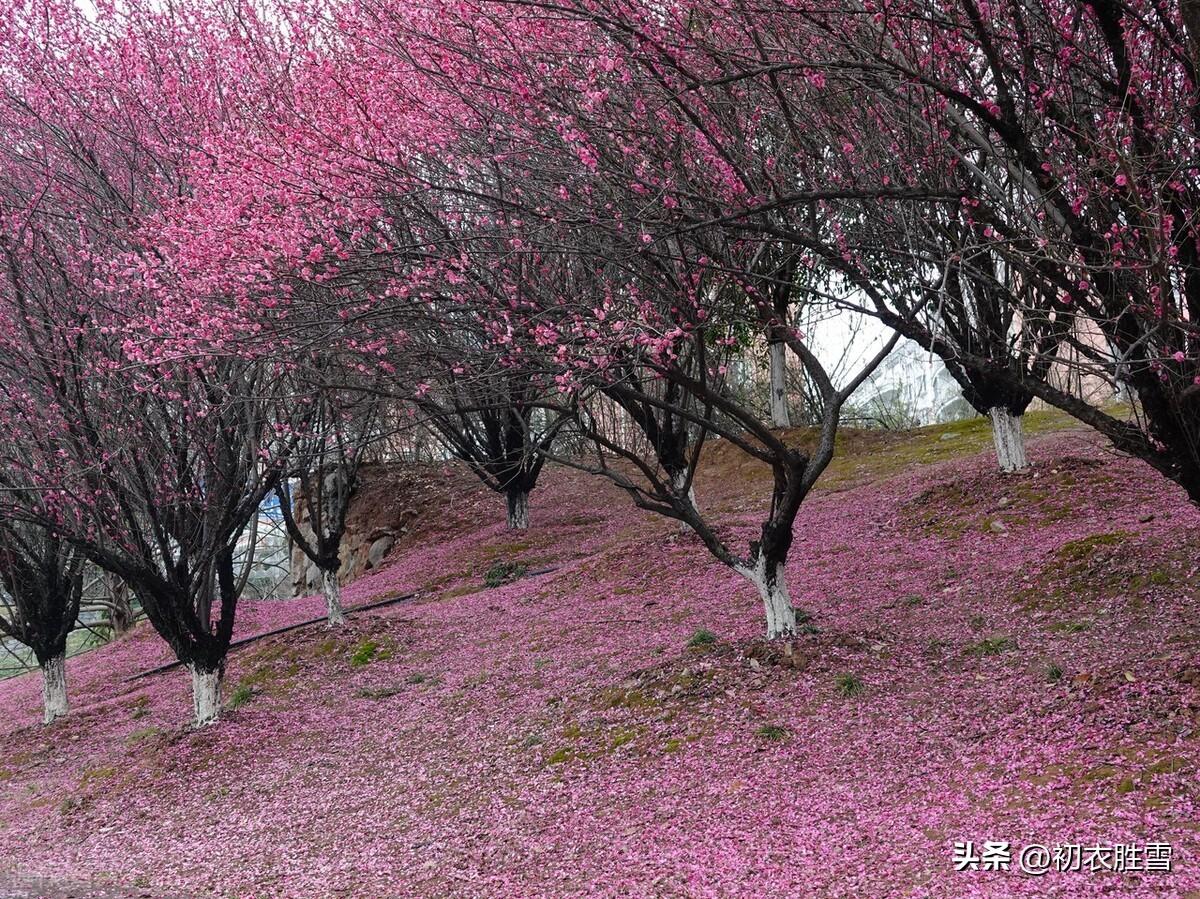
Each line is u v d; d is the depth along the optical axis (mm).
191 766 14078
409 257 9461
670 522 26594
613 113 8859
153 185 14039
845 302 9414
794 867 7410
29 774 16500
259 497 15711
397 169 8703
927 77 7574
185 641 15562
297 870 9867
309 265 9375
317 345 9820
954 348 9430
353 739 14266
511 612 20547
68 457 14031
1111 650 10312
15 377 14062
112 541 14914
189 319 10156
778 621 12508
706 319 10312
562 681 14203
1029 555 15016
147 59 14734
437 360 10227
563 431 28141
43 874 11094
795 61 7996
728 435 11711
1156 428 7973
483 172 9781
